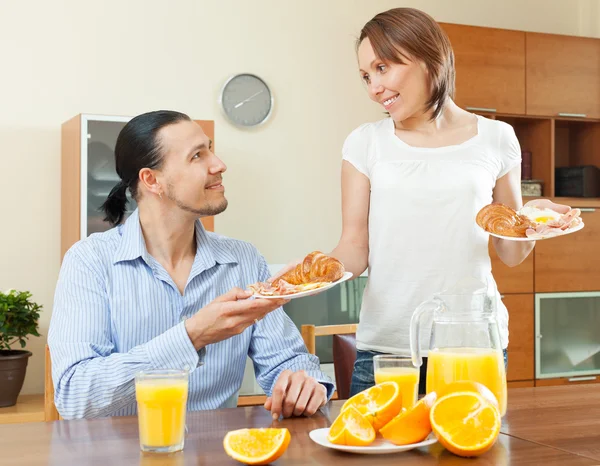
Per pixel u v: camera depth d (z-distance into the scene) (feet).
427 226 5.71
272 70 13.71
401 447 3.27
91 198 11.17
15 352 11.15
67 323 5.19
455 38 13.34
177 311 5.54
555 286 13.84
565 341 13.92
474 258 5.72
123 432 3.82
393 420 3.34
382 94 5.76
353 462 3.18
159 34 13.01
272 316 5.66
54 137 12.35
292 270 4.91
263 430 3.29
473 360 3.84
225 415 4.27
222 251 5.83
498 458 3.25
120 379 4.63
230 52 13.44
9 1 12.20
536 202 5.56
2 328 10.75
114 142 11.28
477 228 5.74
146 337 5.46
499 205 5.26
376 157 5.96
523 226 5.14
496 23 15.16
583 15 15.71
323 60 14.02
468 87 13.41
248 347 5.67
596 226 14.19
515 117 14.01
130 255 5.44
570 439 3.58
